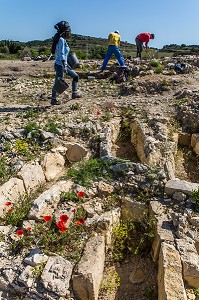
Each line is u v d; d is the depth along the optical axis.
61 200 4.42
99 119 7.07
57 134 6.15
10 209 4.17
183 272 3.47
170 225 4.02
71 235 3.84
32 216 4.05
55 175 5.39
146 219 4.29
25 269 3.40
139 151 6.30
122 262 4.07
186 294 3.35
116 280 3.79
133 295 3.67
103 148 5.82
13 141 5.82
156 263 3.93
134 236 4.32
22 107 8.09
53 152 5.57
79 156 5.80
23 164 5.20
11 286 3.33
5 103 8.66
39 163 5.26
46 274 3.33
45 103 8.51
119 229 4.26
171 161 5.72
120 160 5.05
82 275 3.30
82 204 4.36
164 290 3.21
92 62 14.17
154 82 9.10
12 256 3.59
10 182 4.56
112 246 4.14
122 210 4.47
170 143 6.25
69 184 4.70
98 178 4.82
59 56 7.40
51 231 3.84
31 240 3.74
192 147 6.90
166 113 7.50
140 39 13.04
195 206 4.27
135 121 7.01
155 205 4.32
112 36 10.69
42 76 12.59
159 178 4.68
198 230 3.96
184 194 4.37
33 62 15.25
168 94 8.67
